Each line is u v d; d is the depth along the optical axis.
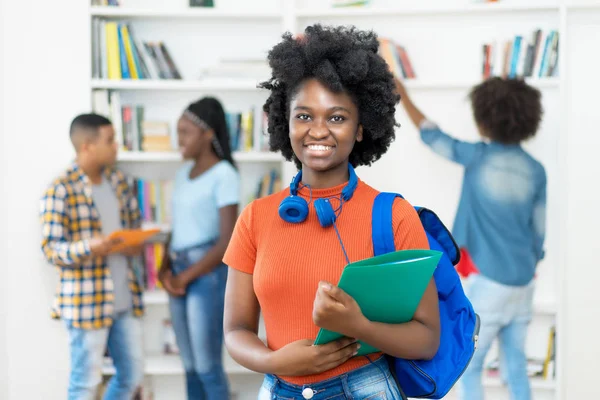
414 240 1.40
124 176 3.45
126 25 3.67
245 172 3.86
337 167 1.48
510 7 3.59
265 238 1.48
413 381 1.46
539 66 3.59
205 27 3.87
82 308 3.06
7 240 3.62
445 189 3.84
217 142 3.30
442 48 3.80
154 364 3.64
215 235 3.25
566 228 3.67
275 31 3.86
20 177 3.61
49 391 3.64
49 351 3.64
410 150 3.85
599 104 3.68
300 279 1.41
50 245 3.00
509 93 3.32
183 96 3.85
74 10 3.60
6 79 3.59
